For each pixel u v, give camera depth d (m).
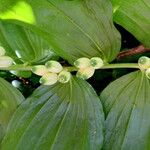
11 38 0.21
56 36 0.19
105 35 0.20
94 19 0.19
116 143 0.20
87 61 0.20
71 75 0.20
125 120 0.20
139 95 0.20
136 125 0.20
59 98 0.20
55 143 0.19
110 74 0.24
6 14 0.19
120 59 0.24
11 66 0.21
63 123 0.20
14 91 0.21
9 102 0.20
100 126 0.19
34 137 0.20
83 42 0.19
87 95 0.20
